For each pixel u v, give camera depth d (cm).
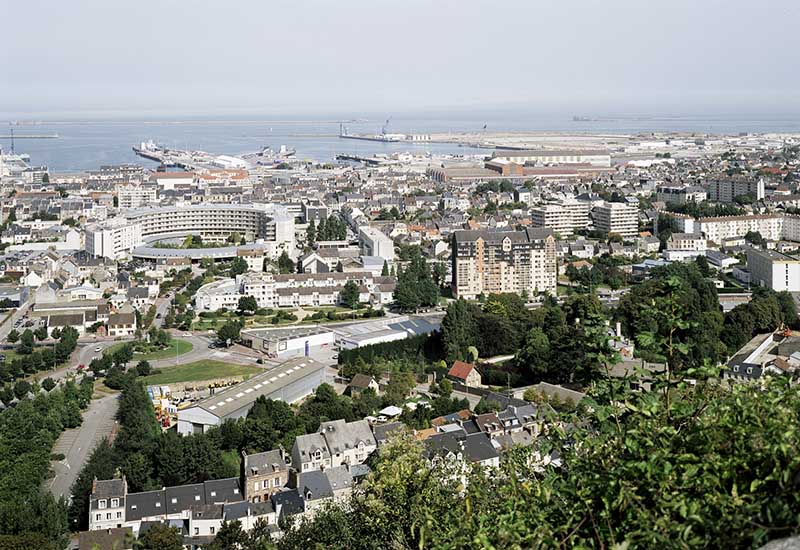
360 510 14888
